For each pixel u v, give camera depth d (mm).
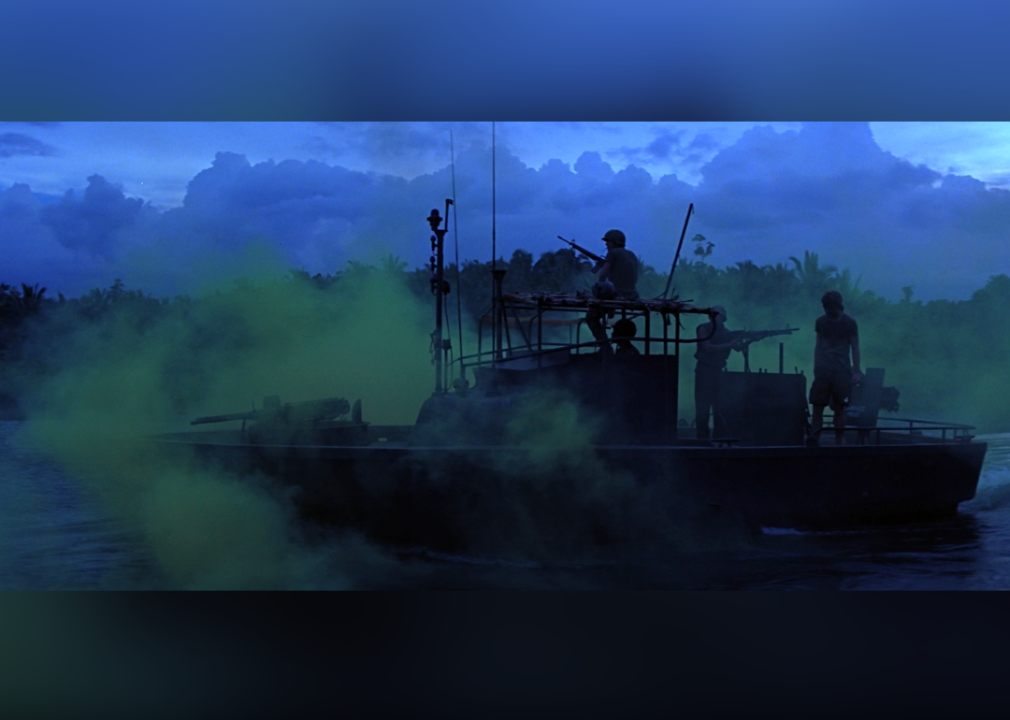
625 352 8055
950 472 9719
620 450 7613
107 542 8156
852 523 9094
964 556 7926
